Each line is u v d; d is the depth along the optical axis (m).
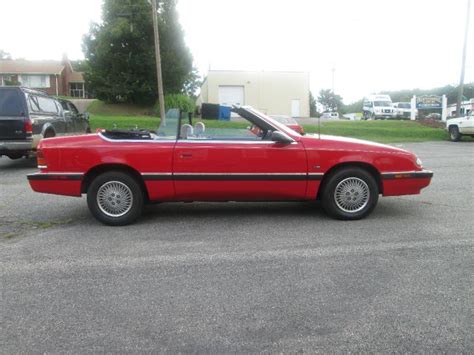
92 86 35.47
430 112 41.34
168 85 35.41
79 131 15.68
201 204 7.47
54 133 12.88
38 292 4.05
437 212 6.87
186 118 6.33
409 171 6.36
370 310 3.67
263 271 4.50
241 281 4.26
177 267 4.63
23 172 11.66
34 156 13.25
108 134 6.34
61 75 53.97
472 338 3.26
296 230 5.91
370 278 4.30
